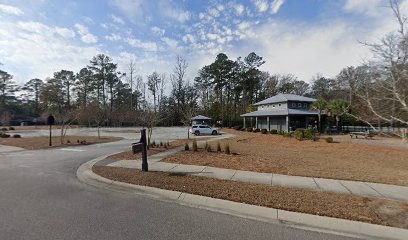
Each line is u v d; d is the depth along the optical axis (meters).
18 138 24.61
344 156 11.79
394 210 4.75
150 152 12.80
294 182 6.85
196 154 11.80
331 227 4.20
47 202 5.53
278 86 60.44
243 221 4.50
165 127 53.62
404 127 5.12
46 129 45.97
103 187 6.84
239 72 56.97
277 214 4.74
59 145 17.88
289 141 19.61
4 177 8.07
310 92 59.56
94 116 43.88
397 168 8.83
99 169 8.83
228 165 9.19
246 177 7.40
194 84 65.06
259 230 4.11
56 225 4.25
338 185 6.56
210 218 4.64
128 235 3.89
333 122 34.81
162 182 6.87
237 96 58.56
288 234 3.97
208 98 62.62
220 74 56.81
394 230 4.02
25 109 73.06
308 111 31.95
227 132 34.19
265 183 6.75
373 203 5.14
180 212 4.95
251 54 56.94
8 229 4.08
